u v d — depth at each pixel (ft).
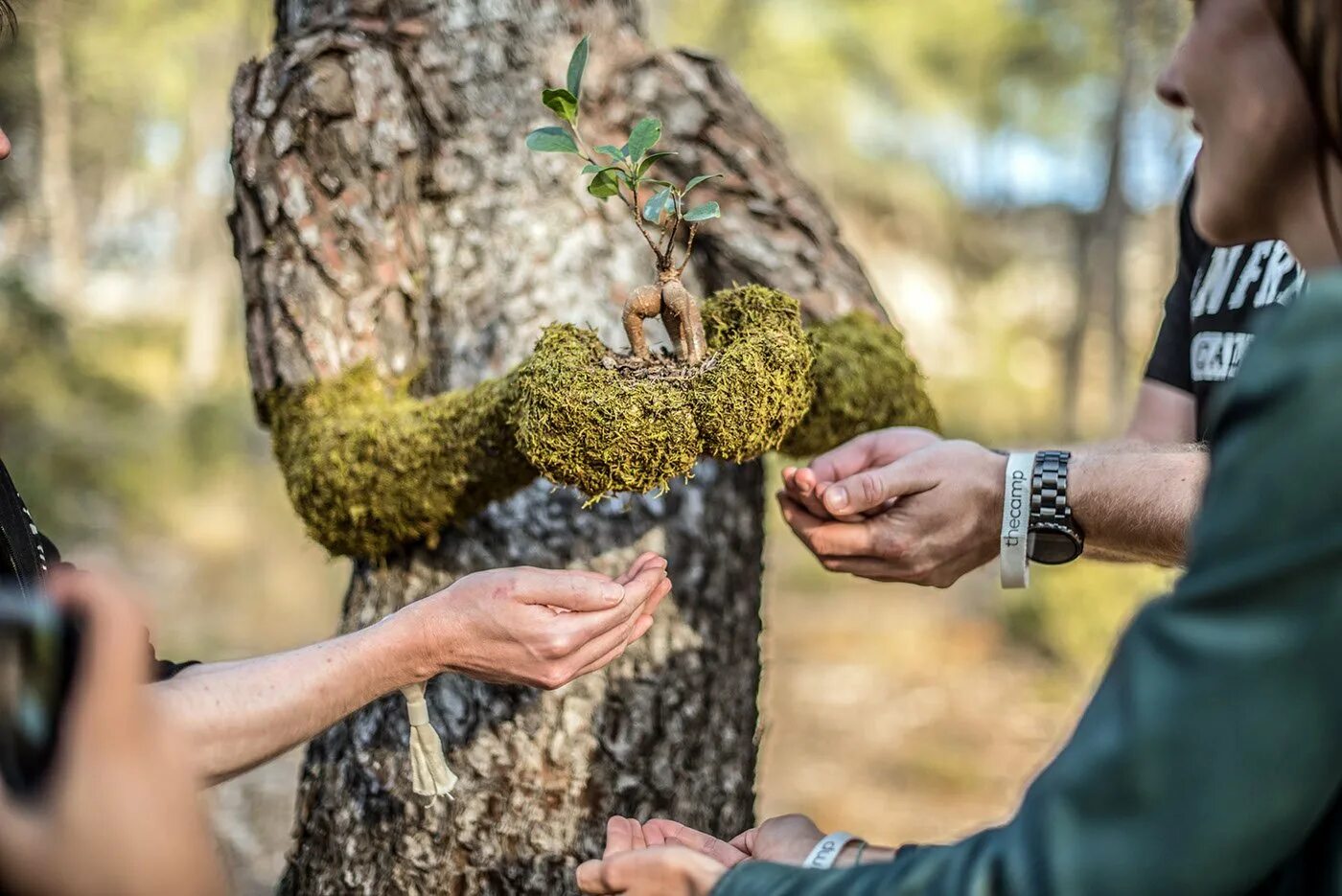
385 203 4.63
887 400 4.81
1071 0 37.01
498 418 4.08
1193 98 2.34
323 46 4.60
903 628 25.03
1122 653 2.13
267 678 3.32
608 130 5.03
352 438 4.36
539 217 4.91
